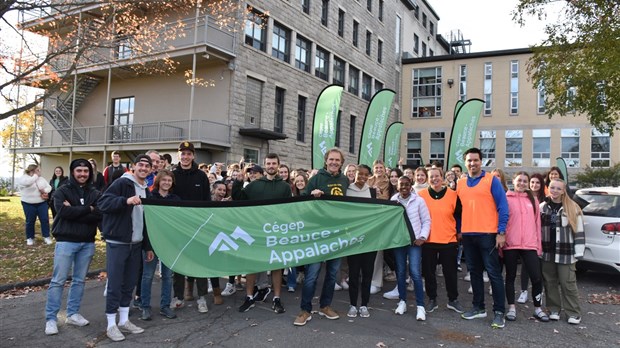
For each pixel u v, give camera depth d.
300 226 5.91
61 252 5.27
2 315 5.89
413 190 6.36
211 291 7.36
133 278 5.39
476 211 5.93
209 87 21.27
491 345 5.06
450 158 15.02
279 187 6.29
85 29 13.70
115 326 5.09
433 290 6.36
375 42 35.25
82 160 5.37
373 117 12.54
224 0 19.33
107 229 5.11
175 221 5.51
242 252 5.73
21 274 7.73
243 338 5.14
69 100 25.52
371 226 6.05
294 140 24.78
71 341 4.98
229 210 5.77
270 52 22.98
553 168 7.80
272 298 6.96
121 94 24.05
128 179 5.38
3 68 11.90
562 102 14.02
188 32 20.30
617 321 6.02
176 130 21.73
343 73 30.44
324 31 27.81
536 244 5.98
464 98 38.78
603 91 12.96
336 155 6.13
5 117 11.48
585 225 8.12
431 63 40.06
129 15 16.31
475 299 6.09
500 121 37.38
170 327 5.50
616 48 11.91
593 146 34.53
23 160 43.88
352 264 6.08
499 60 37.91
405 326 5.68
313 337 5.20
